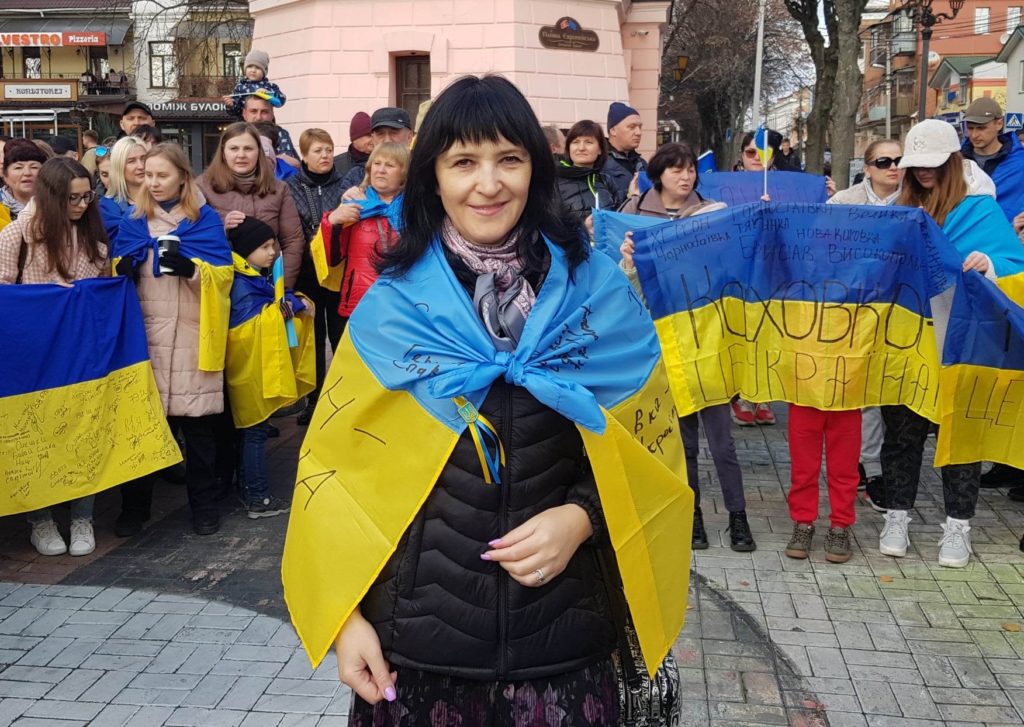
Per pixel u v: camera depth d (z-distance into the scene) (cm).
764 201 452
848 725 326
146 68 3972
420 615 190
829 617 403
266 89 808
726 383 464
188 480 504
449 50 1258
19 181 550
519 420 188
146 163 480
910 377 441
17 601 421
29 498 455
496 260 195
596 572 203
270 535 504
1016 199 608
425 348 189
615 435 193
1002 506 541
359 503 196
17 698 339
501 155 187
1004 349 434
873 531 500
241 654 372
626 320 201
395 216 205
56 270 462
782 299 450
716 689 347
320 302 694
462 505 189
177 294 483
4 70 4122
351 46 1276
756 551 474
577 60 1288
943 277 435
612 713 199
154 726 322
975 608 411
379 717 194
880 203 525
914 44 6231
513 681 191
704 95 3997
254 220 520
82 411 463
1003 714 331
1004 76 5456
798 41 3588
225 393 521
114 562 468
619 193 606
